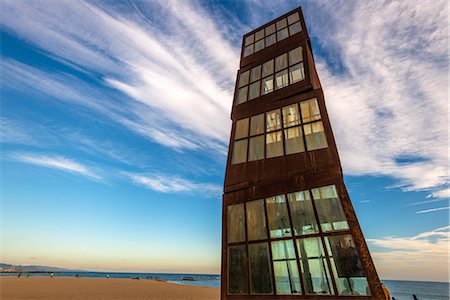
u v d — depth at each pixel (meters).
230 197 11.01
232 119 13.53
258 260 9.14
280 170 10.34
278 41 15.18
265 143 11.45
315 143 10.19
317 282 7.82
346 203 8.40
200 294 31.69
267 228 9.52
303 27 14.68
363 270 7.29
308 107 11.23
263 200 10.16
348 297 7.20
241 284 9.04
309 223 8.77
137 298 24.08
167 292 31.75
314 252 8.26
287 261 8.59
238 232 10.09
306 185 9.48
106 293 27.50
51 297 22.33
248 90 14.06
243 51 16.67
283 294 8.16
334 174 9.10
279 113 11.95
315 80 13.34
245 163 11.45
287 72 13.08
